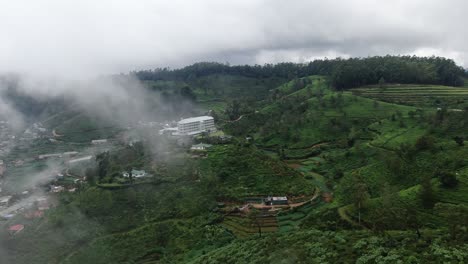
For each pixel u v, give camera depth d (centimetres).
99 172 12650
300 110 18625
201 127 19112
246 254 6481
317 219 8250
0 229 10050
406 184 9675
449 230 5941
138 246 8756
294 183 10919
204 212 9781
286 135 16388
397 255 5050
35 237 9362
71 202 10900
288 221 8944
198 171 11644
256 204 9962
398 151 11444
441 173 8281
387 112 16438
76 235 9325
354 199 8294
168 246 8606
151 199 10588
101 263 8306
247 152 12644
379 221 7125
